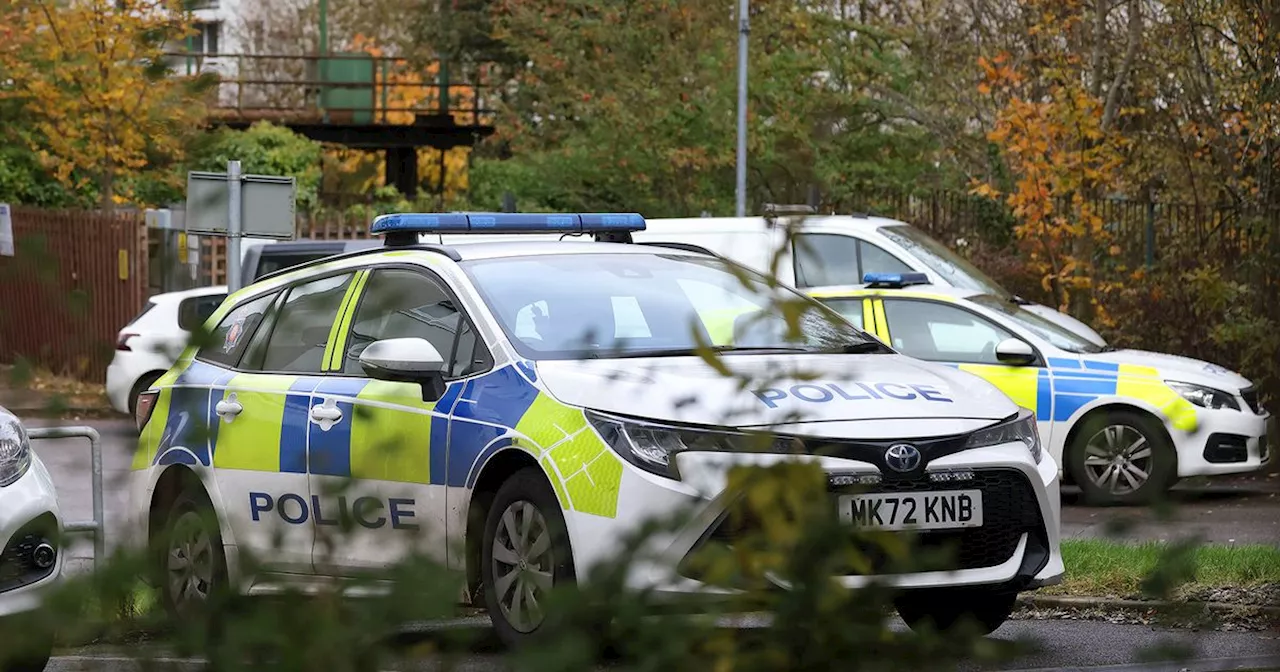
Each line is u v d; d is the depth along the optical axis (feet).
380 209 299.38
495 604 60.95
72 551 21.58
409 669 20.49
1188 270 173.68
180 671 20.61
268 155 324.80
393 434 24.94
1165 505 23.79
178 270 240.12
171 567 21.90
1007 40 250.57
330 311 71.77
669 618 21.29
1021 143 183.42
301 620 20.33
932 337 134.62
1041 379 131.44
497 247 71.00
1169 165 187.52
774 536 21.89
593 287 68.08
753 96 277.44
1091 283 179.22
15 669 20.27
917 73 283.38
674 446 56.08
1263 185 173.78
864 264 149.69
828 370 26.63
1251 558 82.17
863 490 25.91
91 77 207.82
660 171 288.71
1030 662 26.86
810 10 299.99
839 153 271.28
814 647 21.75
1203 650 23.79
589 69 305.73
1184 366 132.46
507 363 63.26
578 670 20.45
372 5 499.51
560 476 57.88
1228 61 183.42
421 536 23.26
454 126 381.19
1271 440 136.15
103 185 252.01
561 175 295.07
